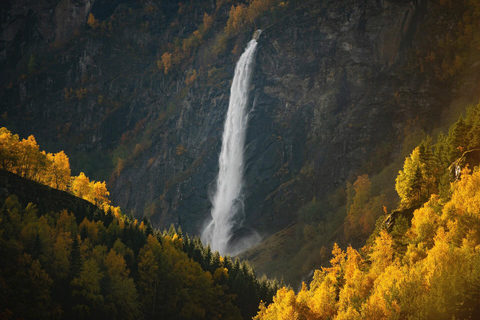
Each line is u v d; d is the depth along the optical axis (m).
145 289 129.75
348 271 80.00
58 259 117.25
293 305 82.19
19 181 137.50
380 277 68.50
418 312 56.78
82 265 118.12
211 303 140.62
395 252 79.12
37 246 115.31
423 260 65.06
